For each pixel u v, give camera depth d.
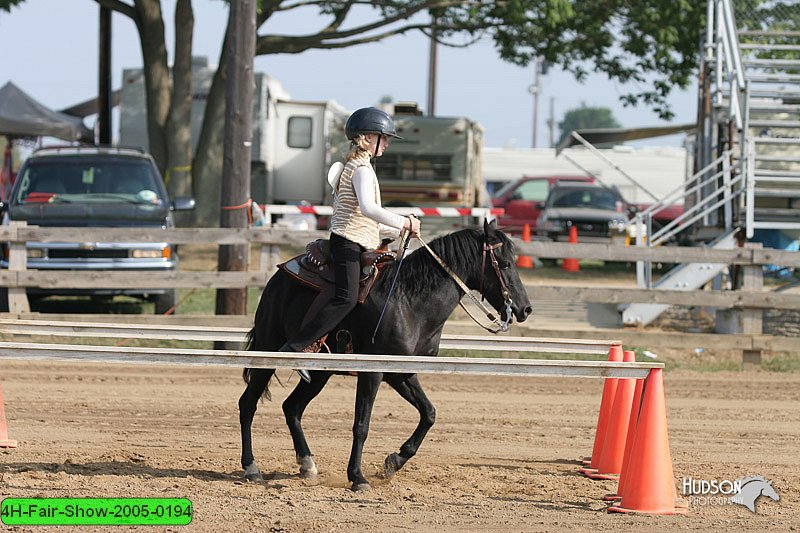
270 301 8.71
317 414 12.00
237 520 7.30
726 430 11.73
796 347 15.60
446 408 12.66
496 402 13.17
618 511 7.86
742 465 9.90
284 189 34.69
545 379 15.00
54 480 8.35
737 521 7.68
